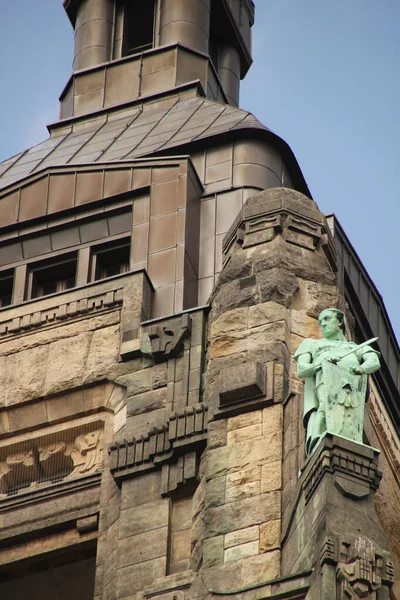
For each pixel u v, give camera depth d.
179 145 89.88
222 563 68.00
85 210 87.62
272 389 72.31
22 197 89.25
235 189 87.06
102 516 74.62
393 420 84.31
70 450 78.44
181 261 82.88
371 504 64.75
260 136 89.50
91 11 108.38
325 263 78.00
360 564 62.59
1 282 87.69
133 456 74.38
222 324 75.56
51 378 79.19
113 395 77.94
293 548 66.44
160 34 105.81
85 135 98.31
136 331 78.88
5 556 76.75
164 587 68.12
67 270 87.06
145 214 86.00
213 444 71.88
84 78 103.31
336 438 65.75
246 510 69.12
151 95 99.88
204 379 75.38
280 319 74.75
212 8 113.00
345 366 68.69
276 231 78.00
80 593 79.12
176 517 72.19
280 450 70.56
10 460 79.06
